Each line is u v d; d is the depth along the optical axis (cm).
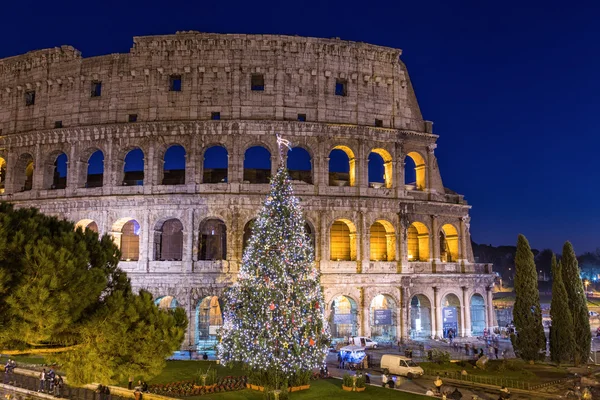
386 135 7944
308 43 7769
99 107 7769
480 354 6544
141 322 3105
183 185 7369
